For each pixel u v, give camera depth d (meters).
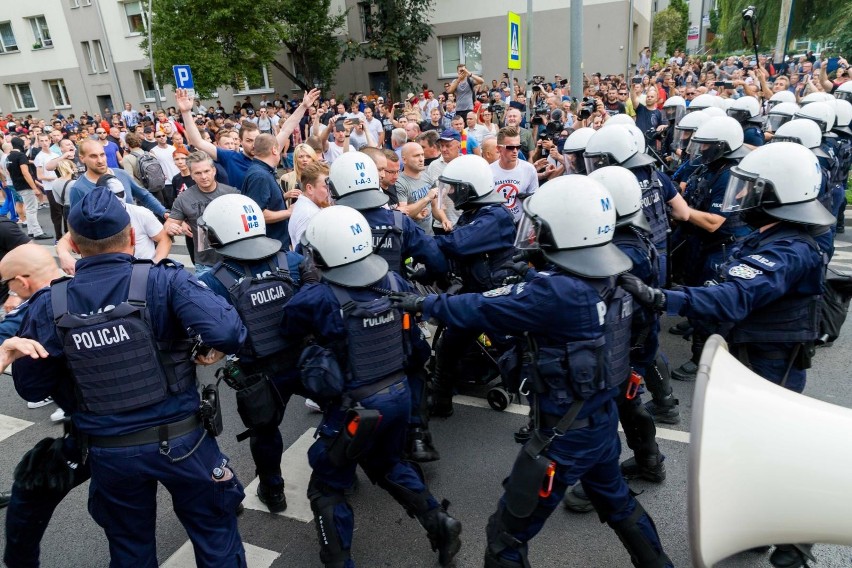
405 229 3.37
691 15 57.88
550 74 20.73
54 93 29.77
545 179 5.96
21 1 27.94
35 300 2.06
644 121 8.96
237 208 2.70
